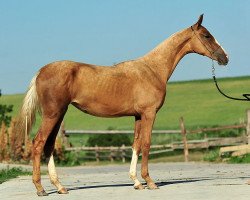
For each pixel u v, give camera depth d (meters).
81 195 13.39
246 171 19.70
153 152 35.44
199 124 60.41
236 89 82.75
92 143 36.75
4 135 29.83
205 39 14.89
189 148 34.88
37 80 13.73
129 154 36.22
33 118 13.73
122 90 14.14
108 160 35.75
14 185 16.75
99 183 16.66
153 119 14.38
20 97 87.88
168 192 13.38
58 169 26.28
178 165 26.81
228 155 29.61
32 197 13.35
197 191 13.31
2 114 35.12
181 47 14.86
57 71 13.69
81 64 14.03
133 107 14.30
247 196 12.13
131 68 14.34
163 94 14.52
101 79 14.01
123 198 12.52
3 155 29.70
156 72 14.54
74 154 33.03
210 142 34.09
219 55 14.87
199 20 14.88
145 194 13.14
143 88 14.28
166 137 42.62
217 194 12.63
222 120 62.19
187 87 88.94
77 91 13.85
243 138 33.41
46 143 14.01
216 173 19.28
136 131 14.64
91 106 14.06
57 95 13.59
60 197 13.15
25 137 13.65
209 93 81.12
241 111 66.25
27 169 23.98
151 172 21.50
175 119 65.62
